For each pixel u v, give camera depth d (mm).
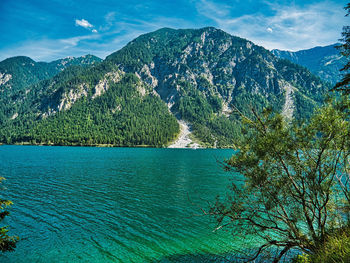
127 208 30969
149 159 112125
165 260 17984
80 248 19656
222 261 17625
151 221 26297
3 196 35625
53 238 21328
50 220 25734
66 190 40844
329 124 8383
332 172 8633
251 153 9836
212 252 19203
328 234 9047
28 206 30625
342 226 9250
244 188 10430
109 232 23078
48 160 96000
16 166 74562
